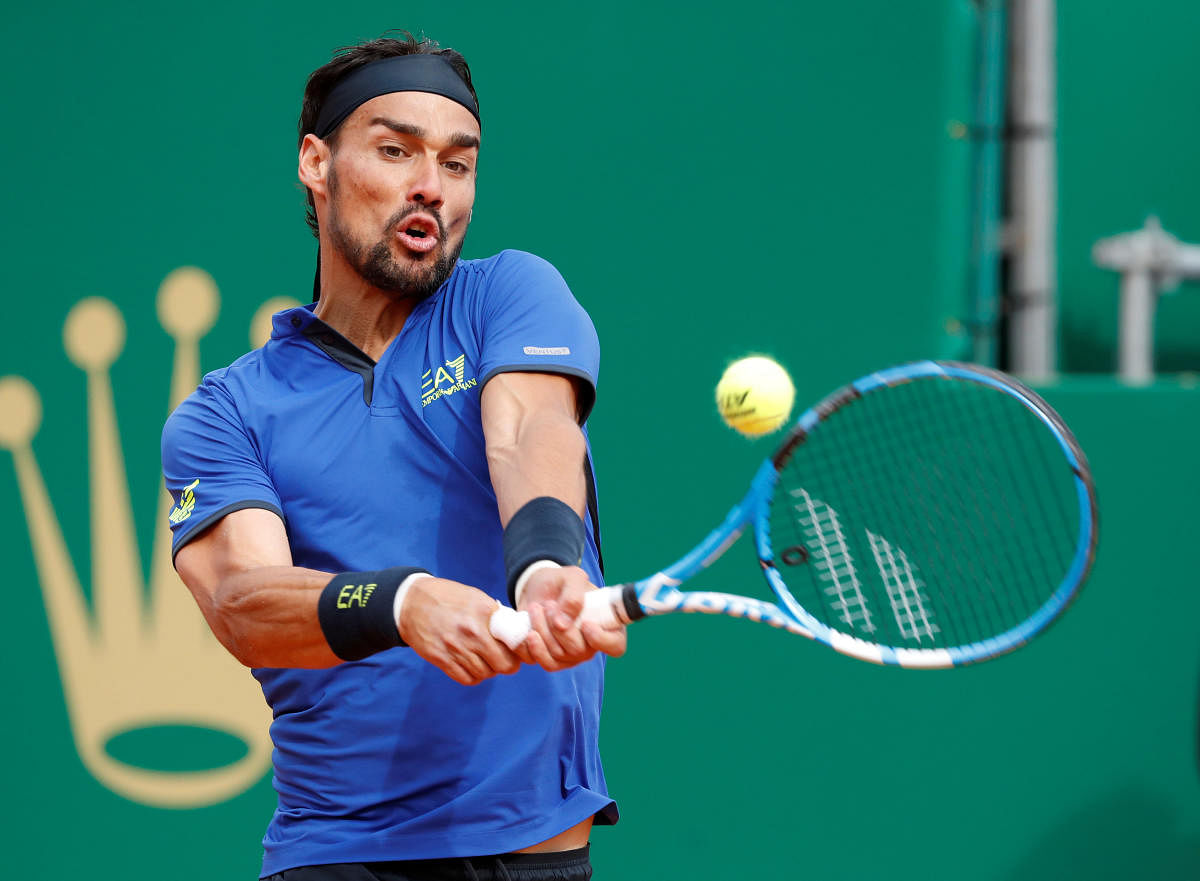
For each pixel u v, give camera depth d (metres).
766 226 14.21
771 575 7.05
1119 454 13.45
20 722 16.61
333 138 7.29
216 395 7.30
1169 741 13.46
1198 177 16.53
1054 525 13.22
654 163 14.59
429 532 6.96
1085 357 16.89
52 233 16.70
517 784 6.89
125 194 16.50
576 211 14.88
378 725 6.91
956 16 13.67
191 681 16.19
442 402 7.05
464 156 7.31
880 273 13.85
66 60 16.62
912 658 6.80
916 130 13.71
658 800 14.38
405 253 7.12
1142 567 13.46
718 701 14.22
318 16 15.85
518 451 6.39
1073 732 13.48
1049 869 13.48
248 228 16.14
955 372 6.93
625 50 14.70
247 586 6.40
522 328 6.86
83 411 16.59
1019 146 15.13
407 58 7.25
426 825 6.84
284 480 7.10
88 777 16.44
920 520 12.66
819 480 13.07
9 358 16.80
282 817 7.30
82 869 16.38
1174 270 15.17
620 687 14.49
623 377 14.65
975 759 13.63
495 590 6.97
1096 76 16.81
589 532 7.36
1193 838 13.45
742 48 14.28
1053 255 15.23
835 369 13.97
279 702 7.29
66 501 16.61
